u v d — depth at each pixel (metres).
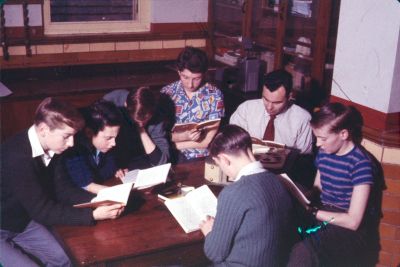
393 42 2.52
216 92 3.18
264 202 1.84
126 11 4.68
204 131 3.04
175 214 2.21
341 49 2.85
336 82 2.93
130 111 2.67
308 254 1.93
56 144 2.15
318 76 3.50
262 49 4.25
